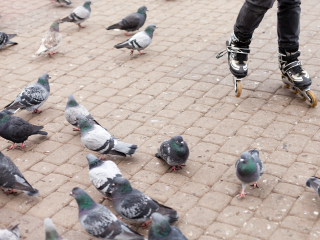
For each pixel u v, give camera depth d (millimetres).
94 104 4125
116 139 3607
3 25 5375
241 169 3273
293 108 3939
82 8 5137
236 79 3965
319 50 4531
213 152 3646
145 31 4629
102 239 3158
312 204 3295
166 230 3035
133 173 3545
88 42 4992
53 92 4301
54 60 4719
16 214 3346
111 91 4262
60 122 3996
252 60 4496
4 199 3436
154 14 5453
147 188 3443
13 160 3684
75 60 4703
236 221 3244
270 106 3975
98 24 5340
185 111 3996
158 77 4391
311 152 3590
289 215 3254
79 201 3170
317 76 4207
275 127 3791
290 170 3488
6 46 4984
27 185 3389
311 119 3828
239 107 3988
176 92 4195
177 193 3408
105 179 3328
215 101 4070
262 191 3385
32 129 3748
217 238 3176
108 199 3408
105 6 5746
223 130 3801
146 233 3234
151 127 3873
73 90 4301
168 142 3502
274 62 4449
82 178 3537
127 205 3189
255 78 4277
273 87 4164
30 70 4586
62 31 5234
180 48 4781
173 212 3189
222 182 3455
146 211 3176
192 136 3773
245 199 3348
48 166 3629
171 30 5098
